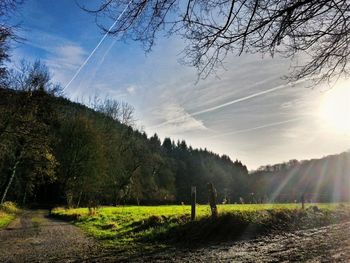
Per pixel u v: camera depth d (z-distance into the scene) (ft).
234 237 47.01
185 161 427.74
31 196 259.80
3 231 73.10
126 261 34.24
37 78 113.50
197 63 18.94
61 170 208.64
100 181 207.62
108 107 236.02
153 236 49.88
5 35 32.14
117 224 73.41
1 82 71.46
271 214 58.13
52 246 48.91
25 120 108.27
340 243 38.96
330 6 16.94
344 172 301.63
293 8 16.40
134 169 242.99
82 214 112.98
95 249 43.88
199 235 47.34
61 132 208.85
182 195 377.09
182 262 32.12
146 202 280.10
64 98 130.93
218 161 498.28
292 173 363.35
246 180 412.98
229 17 17.13
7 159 143.33
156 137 436.35
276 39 18.10
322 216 66.49
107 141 221.87
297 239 44.19
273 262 29.73
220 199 344.28
